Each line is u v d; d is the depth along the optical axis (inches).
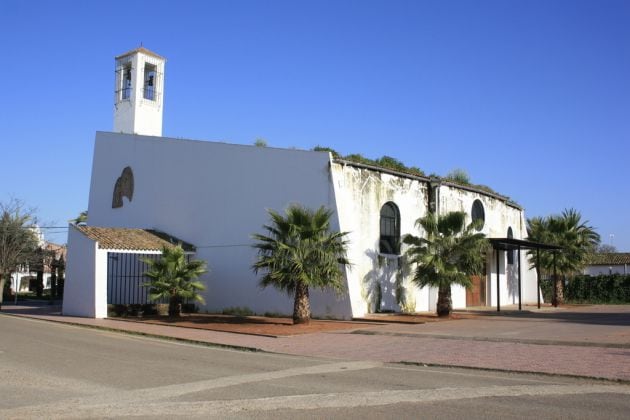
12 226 1692.9
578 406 332.8
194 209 1191.6
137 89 1487.5
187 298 1047.0
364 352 594.9
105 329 854.5
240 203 1104.2
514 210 1517.0
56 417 305.3
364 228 1019.9
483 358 530.0
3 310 1289.4
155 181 1290.6
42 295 2113.7
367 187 1037.2
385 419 300.7
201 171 1189.7
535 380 428.8
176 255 1021.2
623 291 1685.5
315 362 531.2
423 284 987.9
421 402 343.0
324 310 966.4
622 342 588.1
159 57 1546.5
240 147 1115.9
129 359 528.4
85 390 376.8
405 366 506.0
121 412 315.6
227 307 1103.6
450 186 1213.1
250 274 1073.5
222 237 1129.4
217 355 576.7
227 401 343.9
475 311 1155.9
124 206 1362.0
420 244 1015.0
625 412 317.7
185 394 365.1
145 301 1229.7
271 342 682.8
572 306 1459.2
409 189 1126.4
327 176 978.1
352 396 360.5
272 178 1054.4
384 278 1047.6
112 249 1058.1
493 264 1391.5
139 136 1348.4
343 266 950.4
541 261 1507.1
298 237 854.5
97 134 1469.0
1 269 1637.6
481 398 355.3
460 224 994.7
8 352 565.6
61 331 805.9
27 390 375.2
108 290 1289.4
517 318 975.6
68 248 1114.1
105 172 1434.5
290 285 873.5
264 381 415.8
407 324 866.8
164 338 745.6
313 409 323.0
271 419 299.6
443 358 537.3
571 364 483.5
